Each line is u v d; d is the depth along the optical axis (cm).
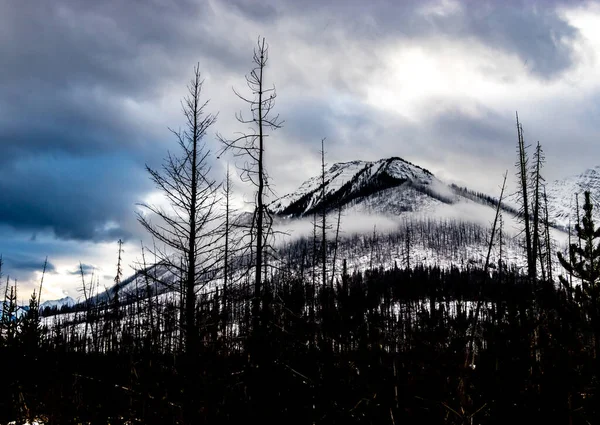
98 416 1266
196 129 1312
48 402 1500
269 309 1187
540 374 1023
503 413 980
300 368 1114
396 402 1033
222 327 1136
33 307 2270
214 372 1068
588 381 1017
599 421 960
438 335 1080
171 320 1118
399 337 1188
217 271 1212
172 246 1205
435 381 1029
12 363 1873
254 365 1111
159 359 1105
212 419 1029
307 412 1073
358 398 1070
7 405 1705
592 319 1247
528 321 1098
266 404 1066
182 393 1040
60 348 2106
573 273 1396
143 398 1077
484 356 1045
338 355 1108
